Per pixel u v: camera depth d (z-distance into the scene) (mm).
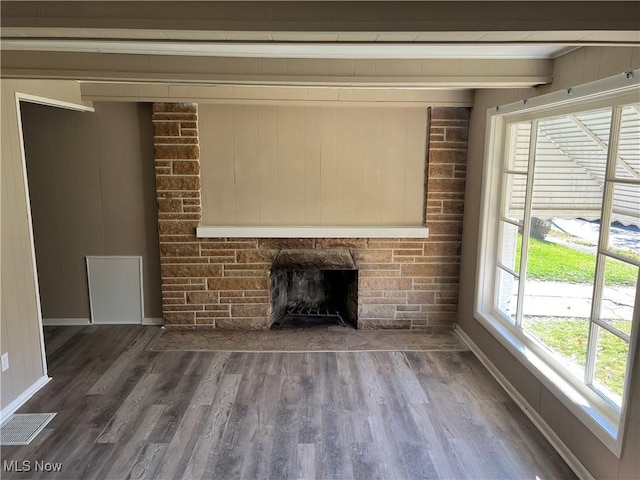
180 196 4176
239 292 4371
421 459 2551
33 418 2924
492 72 2732
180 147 4086
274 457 2562
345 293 4730
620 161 2217
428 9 1557
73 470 2443
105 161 4234
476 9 1548
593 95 2305
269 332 4371
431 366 3688
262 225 4262
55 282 4461
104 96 3875
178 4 1587
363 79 2750
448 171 4199
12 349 3035
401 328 4465
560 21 1539
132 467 2473
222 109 4059
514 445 2670
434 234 4305
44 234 4363
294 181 4203
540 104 2814
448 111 4098
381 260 4340
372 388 3326
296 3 1566
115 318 4551
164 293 4359
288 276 4871
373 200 4262
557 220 2846
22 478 2383
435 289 4410
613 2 1517
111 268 4445
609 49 2176
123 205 4324
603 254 2328
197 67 2676
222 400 3154
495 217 3730
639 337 1955
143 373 3545
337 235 4203
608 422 2252
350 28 1573
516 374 3170
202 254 4293
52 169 4242
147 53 2629
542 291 3027
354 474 2432
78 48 2514
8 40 1807
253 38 1677
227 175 4172
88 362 3730
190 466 2484
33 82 3234
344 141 4148
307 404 3104
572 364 2691
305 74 2717
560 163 2789
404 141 4176
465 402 3139
